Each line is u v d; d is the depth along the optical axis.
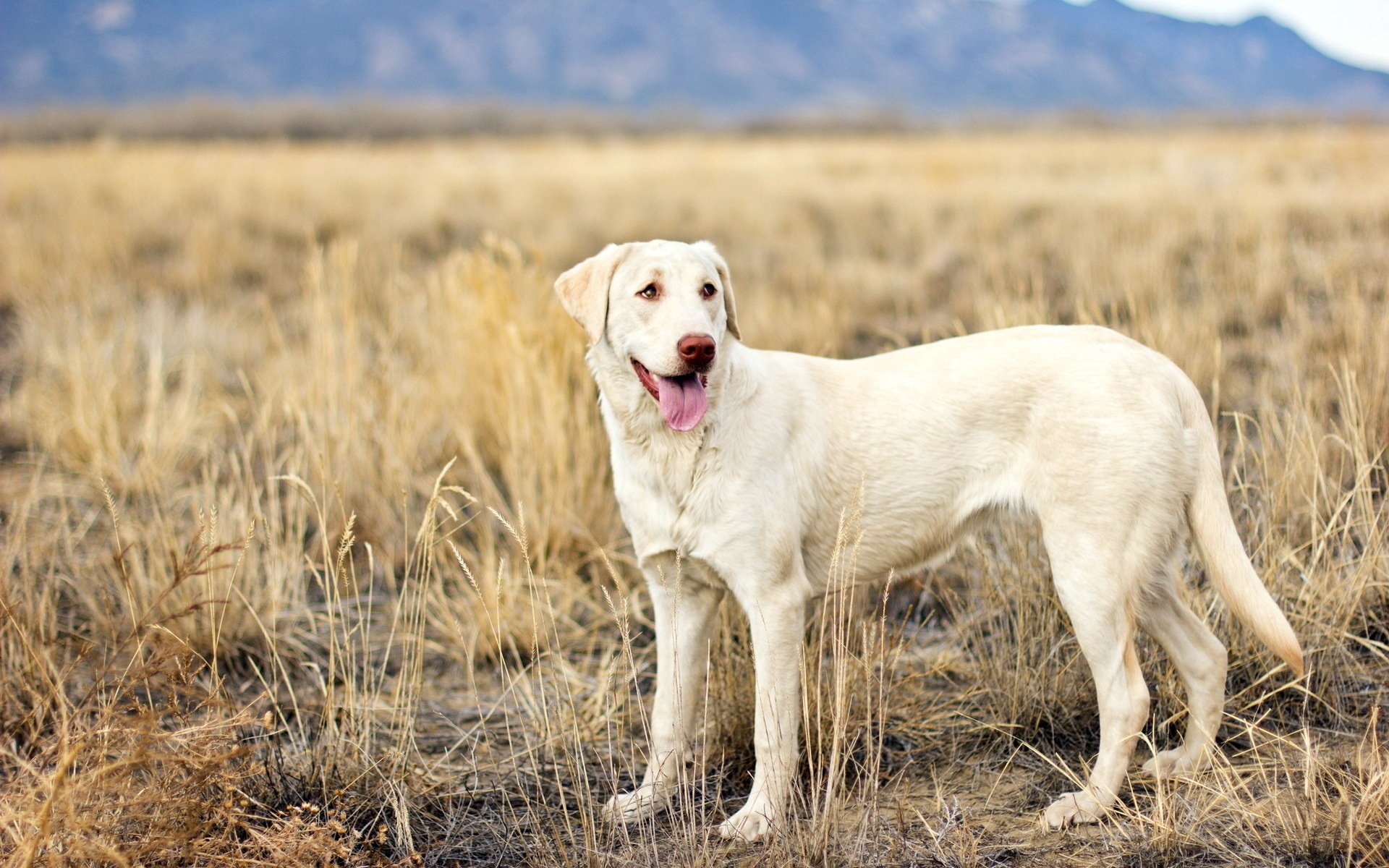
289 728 3.41
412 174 19.70
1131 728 3.06
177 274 10.52
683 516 3.11
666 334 2.97
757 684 3.10
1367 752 3.17
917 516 3.28
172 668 3.11
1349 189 11.66
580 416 5.14
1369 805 2.70
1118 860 2.79
